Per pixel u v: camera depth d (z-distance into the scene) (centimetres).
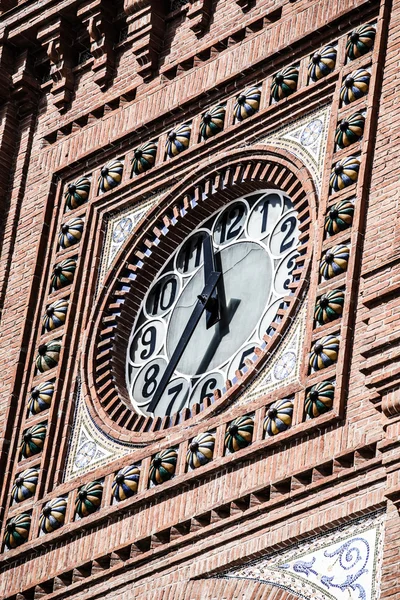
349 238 3884
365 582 3534
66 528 4025
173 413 4078
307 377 3797
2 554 4103
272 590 3644
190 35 4406
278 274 4084
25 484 4159
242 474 3797
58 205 4488
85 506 4022
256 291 4106
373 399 3594
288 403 3794
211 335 4122
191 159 4284
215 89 4297
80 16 4572
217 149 4253
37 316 4375
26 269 4447
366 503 3588
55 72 4600
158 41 4447
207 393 4053
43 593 4016
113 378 4219
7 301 4438
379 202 3869
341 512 3612
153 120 4378
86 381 4222
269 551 3691
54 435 4194
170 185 4312
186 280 4253
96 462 4097
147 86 4428
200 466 3878
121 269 4319
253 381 3922
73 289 4344
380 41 4031
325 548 3622
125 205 4381
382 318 3650
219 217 4259
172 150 4312
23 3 4666
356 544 3578
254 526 3728
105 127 4472
